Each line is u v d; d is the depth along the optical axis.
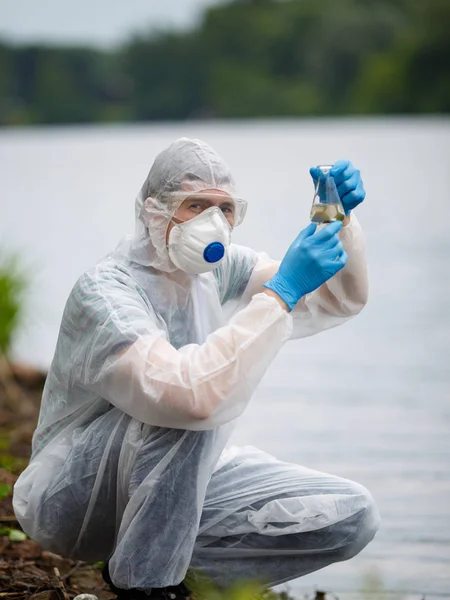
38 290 15.20
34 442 5.79
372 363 12.35
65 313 5.47
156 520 5.38
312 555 5.67
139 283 5.50
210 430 5.36
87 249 20.38
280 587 6.78
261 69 103.06
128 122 102.19
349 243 5.77
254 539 5.62
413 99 95.25
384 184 32.84
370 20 101.19
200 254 5.29
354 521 5.58
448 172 36.41
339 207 5.45
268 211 25.97
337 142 53.97
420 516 7.83
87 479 5.54
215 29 102.75
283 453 9.23
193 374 5.07
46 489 5.61
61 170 40.91
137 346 5.16
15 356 12.64
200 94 102.75
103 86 98.50
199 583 5.77
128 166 42.41
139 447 5.38
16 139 74.06
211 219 5.30
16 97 96.31
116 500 5.58
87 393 5.52
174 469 5.35
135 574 5.42
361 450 9.30
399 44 97.25
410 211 25.97
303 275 5.23
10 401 11.05
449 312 14.86
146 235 5.53
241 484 5.66
